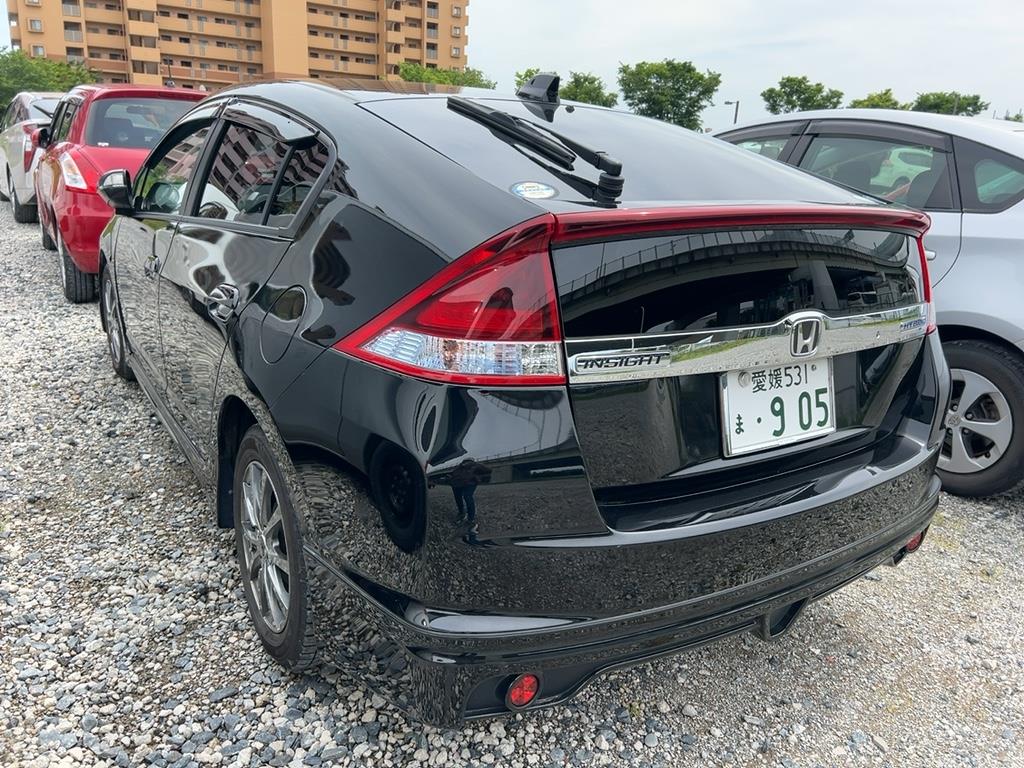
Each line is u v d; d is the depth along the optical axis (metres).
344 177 1.95
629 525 1.67
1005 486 3.62
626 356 1.62
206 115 3.11
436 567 1.57
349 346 1.70
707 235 1.70
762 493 1.86
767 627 1.94
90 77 80.38
